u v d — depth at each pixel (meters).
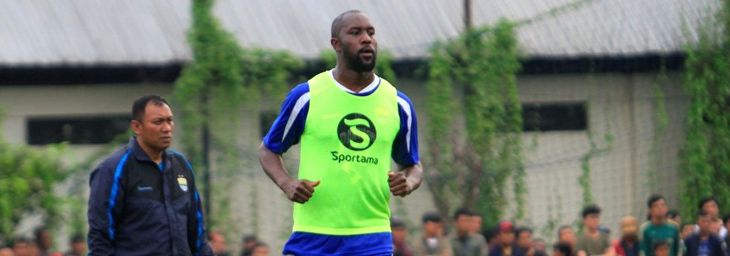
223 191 39.88
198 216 19.00
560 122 44.06
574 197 43.84
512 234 33.34
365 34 16.98
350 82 17.14
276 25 43.25
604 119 44.38
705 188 44.38
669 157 44.81
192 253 19.12
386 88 17.39
